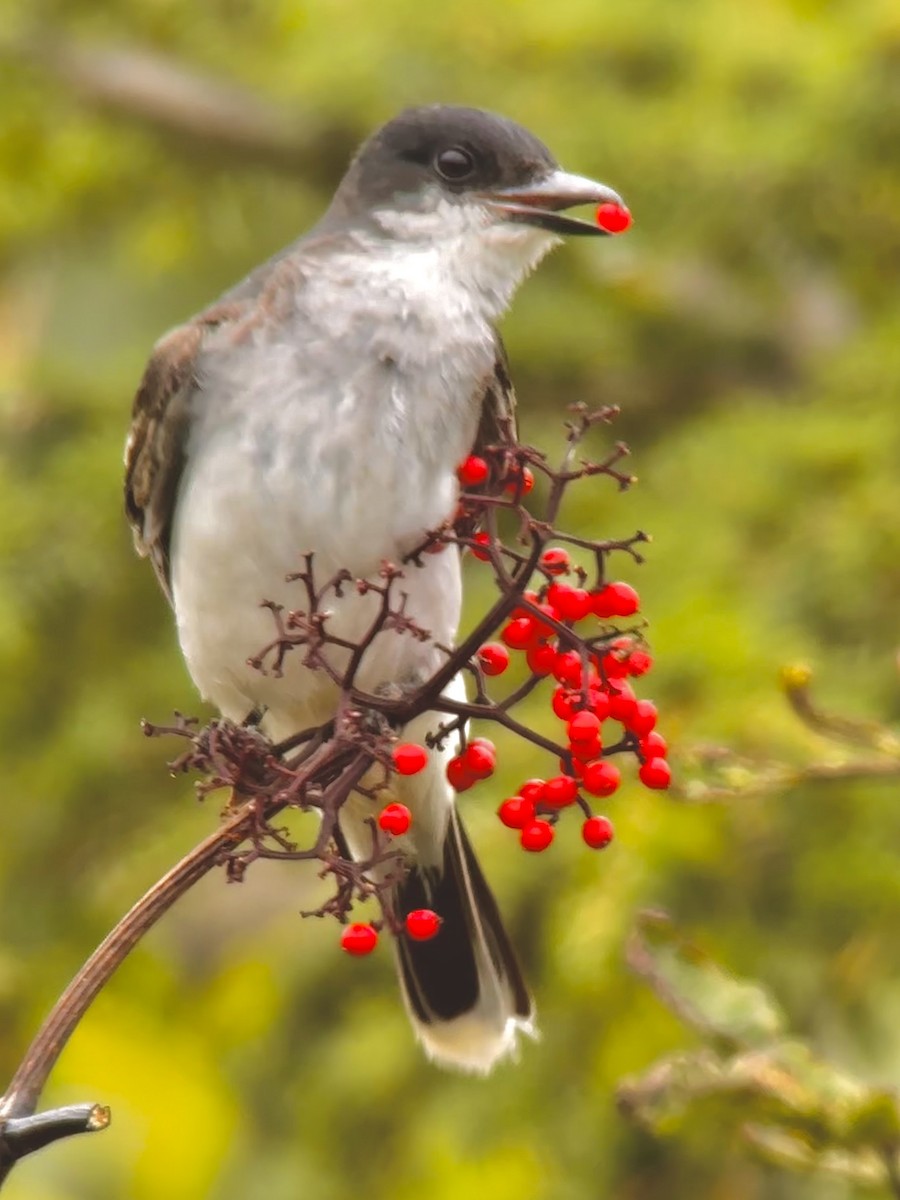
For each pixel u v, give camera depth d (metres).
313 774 5.77
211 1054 12.46
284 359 7.96
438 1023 8.34
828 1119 6.25
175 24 14.19
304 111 13.51
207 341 8.13
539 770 10.59
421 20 12.83
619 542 6.11
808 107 12.11
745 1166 10.79
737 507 11.24
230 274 14.02
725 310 13.23
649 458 12.55
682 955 6.60
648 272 12.87
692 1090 6.39
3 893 11.84
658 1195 10.88
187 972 12.37
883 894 9.83
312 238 8.43
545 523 5.89
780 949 10.16
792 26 12.81
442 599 7.97
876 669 10.54
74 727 11.91
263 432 7.89
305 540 7.85
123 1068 12.58
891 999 10.53
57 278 14.14
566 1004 10.68
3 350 13.80
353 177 8.65
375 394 7.91
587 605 5.97
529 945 10.73
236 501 7.88
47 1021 5.17
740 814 10.05
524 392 13.05
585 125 12.45
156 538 8.64
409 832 8.39
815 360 12.77
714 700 9.93
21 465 12.40
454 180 8.43
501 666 6.24
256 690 8.20
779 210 12.50
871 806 10.02
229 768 5.84
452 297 8.23
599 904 9.77
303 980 11.86
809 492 11.27
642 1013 10.50
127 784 11.97
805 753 9.32
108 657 12.22
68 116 13.76
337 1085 11.41
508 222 8.38
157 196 13.97
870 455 11.19
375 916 11.37
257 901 12.48
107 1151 12.83
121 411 12.47
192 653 8.29
